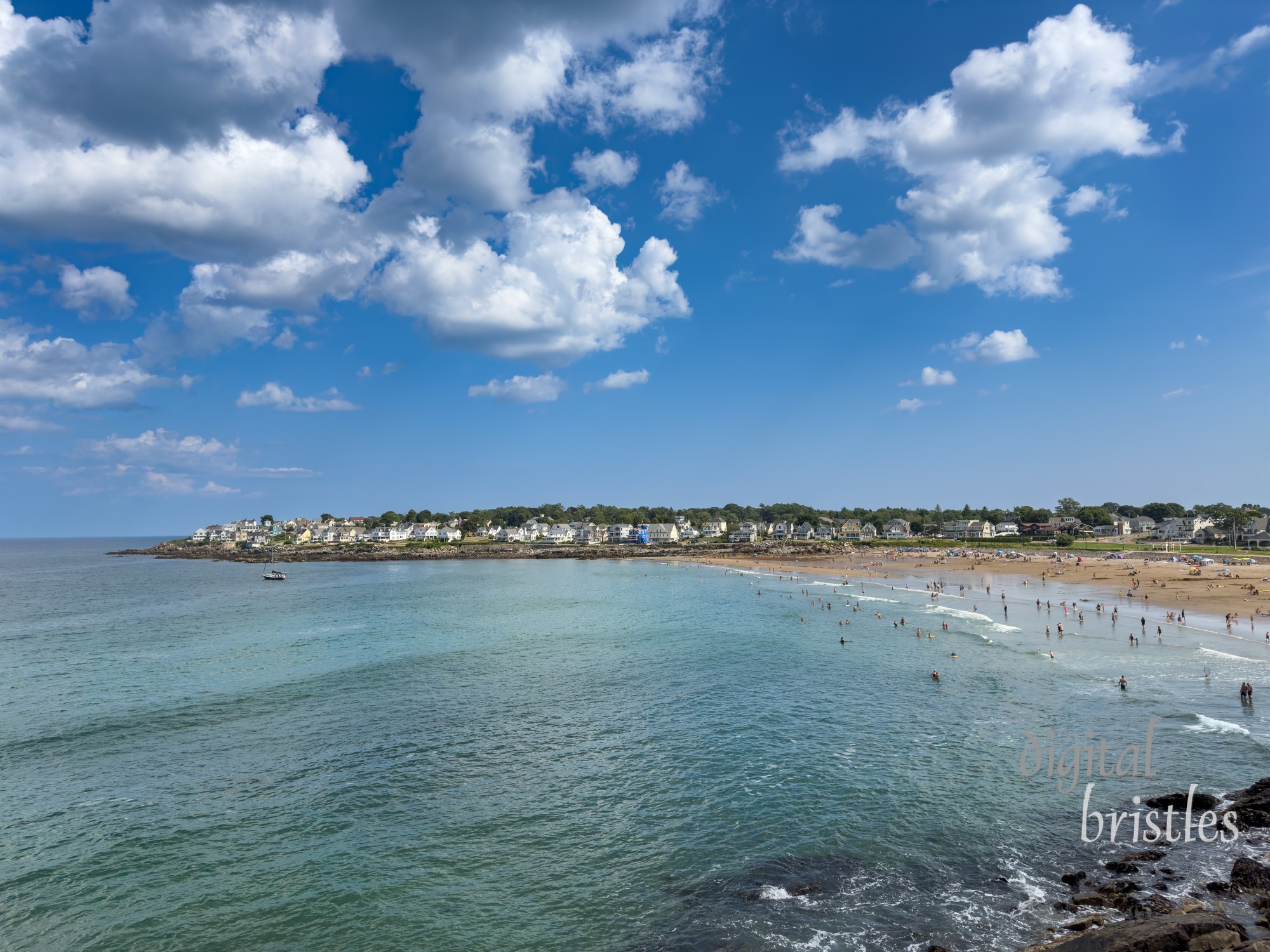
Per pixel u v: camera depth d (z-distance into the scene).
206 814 30.02
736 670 54.91
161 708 45.47
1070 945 18.05
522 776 33.84
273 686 50.75
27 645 69.12
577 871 25.28
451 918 22.59
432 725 41.44
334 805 30.75
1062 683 48.62
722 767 34.50
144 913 22.97
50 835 28.27
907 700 45.44
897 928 21.31
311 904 23.38
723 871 25.05
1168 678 48.94
